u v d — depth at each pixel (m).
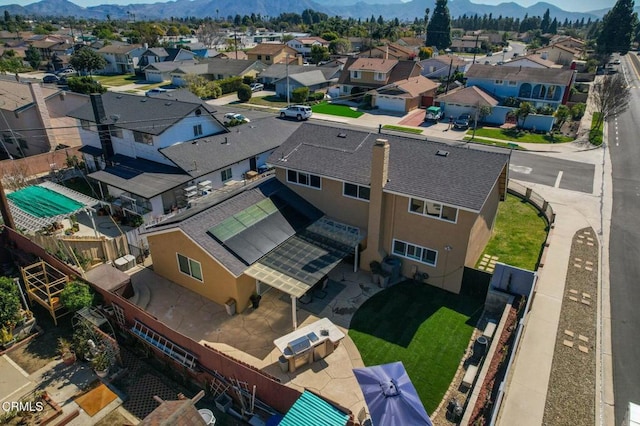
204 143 32.22
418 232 20.55
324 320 17.02
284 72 75.06
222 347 17.14
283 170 24.48
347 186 22.20
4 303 17.34
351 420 12.19
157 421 10.40
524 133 48.50
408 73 65.25
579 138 46.19
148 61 98.12
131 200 27.47
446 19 137.50
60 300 18.30
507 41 162.12
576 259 23.05
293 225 21.89
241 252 18.91
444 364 16.23
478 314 19.08
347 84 68.00
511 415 13.88
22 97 41.12
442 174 20.23
